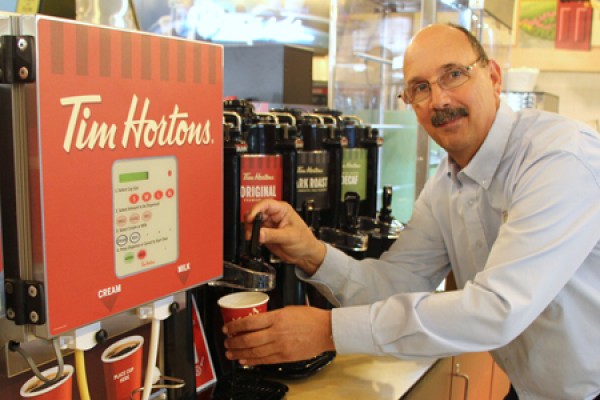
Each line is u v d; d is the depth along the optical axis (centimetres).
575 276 117
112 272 71
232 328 107
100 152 68
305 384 118
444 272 155
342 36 237
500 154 124
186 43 79
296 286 131
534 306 100
